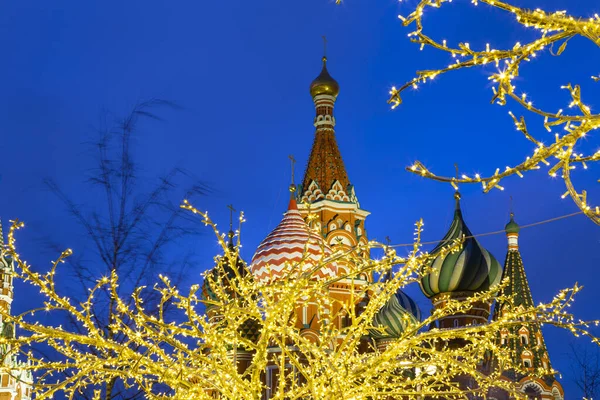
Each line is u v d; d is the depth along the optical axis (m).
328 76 74.19
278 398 11.12
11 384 51.22
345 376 10.34
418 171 8.95
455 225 63.31
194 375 11.13
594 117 8.14
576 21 7.98
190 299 10.99
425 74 9.13
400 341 10.71
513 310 11.49
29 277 10.45
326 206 68.44
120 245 14.28
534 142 9.15
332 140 72.50
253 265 58.09
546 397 52.88
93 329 10.58
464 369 11.02
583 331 10.56
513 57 8.59
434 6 8.94
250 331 54.91
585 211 8.76
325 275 56.94
